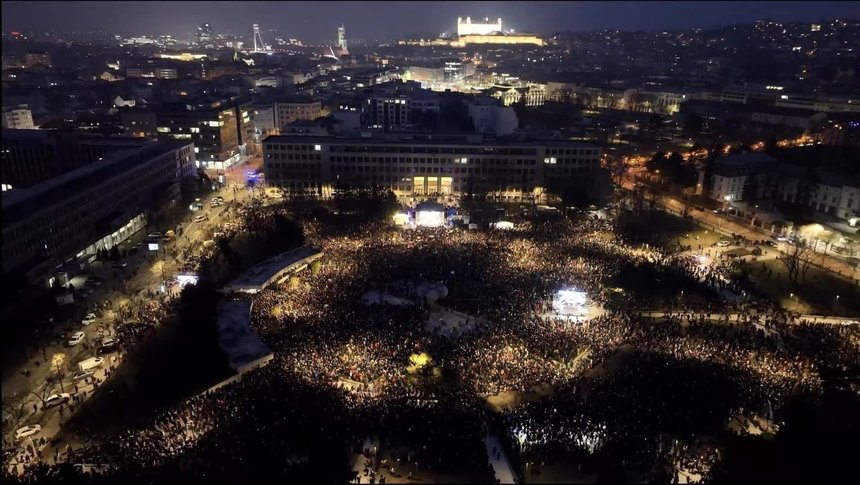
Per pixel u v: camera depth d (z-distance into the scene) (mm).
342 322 112438
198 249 162625
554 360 100438
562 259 148125
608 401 88625
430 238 164750
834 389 91938
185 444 79188
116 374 101000
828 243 164625
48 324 118938
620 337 107750
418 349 103250
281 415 84188
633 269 139375
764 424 85938
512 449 79312
